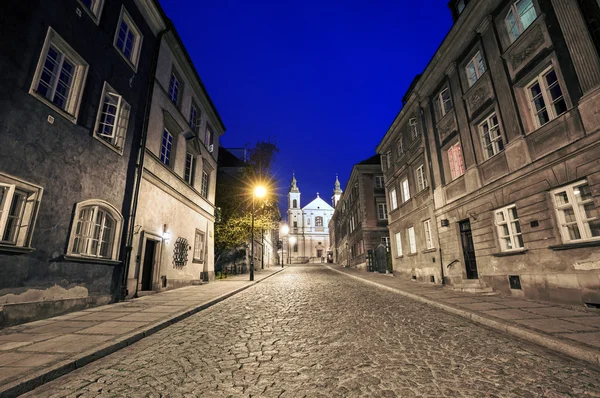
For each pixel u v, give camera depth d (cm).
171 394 323
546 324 550
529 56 855
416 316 696
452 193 1240
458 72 1205
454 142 1241
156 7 1130
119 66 966
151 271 1152
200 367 398
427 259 1434
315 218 8012
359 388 330
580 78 710
